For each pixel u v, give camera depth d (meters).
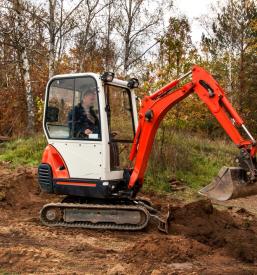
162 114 8.48
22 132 19.89
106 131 8.39
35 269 6.35
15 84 23.20
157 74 14.26
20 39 18.86
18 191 11.45
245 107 25.86
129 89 9.29
